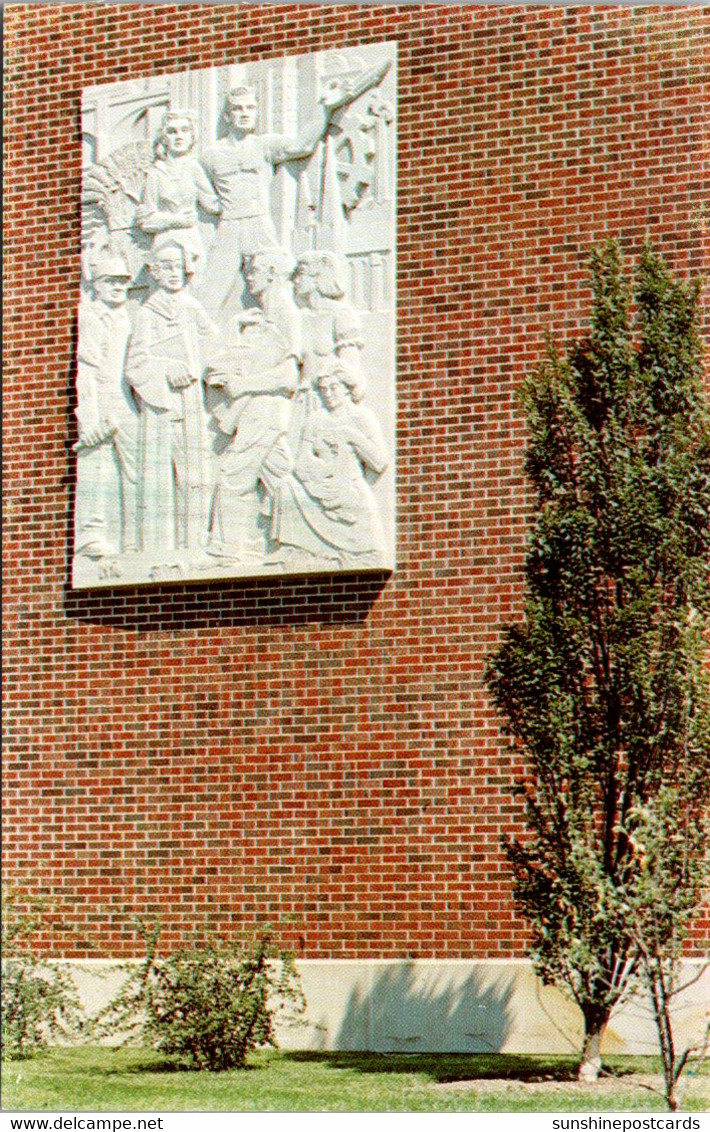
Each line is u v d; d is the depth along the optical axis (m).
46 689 21.88
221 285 21.55
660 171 19.80
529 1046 18.95
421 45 20.91
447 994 19.30
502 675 17.14
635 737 16.58
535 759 16.86
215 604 21.14
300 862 20.27
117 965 20.23
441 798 19.73
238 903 20.50
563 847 16.69
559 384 17.56
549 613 16.98
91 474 21.94
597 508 17.25
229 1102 16.36
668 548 16.88
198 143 21.95
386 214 20.77
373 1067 18.12
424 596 20.11
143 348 21.83
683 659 16.55
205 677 21.08
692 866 15.99
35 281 22.69
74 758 21.61
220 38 22.06
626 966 16.66
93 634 21.75
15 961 19.81
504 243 20.27
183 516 21.33
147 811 21.12
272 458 20.89
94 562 21.73
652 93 19.91
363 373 20.59
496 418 20.05
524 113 20.36
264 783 20.58
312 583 20.66
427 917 19.61
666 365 17.38
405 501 20.28
